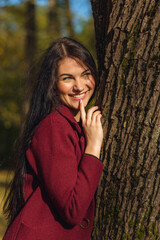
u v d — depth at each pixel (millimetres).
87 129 1665
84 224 1715
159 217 1592
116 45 1677
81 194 1492
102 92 1752
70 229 1638
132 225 1626
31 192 1711
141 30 1596
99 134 1639
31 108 1806
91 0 1946
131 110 1629
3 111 10078
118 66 1668
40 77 1809
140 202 1609
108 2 1775
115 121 1676
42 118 1696
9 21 9359
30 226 1562
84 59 1720
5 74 10367
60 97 1796
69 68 1712
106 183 1710
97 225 1755
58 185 1501
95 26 1934
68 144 1591
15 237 1561
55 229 1593
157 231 1593
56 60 1724
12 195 1826
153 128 1578
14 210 1797
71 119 1691
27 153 1668
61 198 1493
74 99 1771
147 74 1583
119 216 1659
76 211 1488
